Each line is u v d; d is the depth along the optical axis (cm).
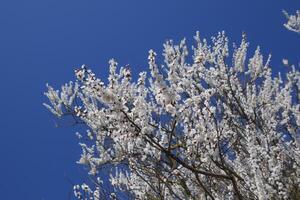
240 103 777
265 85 840
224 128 564
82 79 477
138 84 495
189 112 507
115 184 631
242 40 878
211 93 500
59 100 737
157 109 568
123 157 552
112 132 519
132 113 489
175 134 533
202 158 509
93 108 549
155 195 598
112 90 477
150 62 479
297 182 644
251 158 511
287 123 781
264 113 734
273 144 714
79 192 630
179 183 528
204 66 802
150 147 518
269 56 905
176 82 523
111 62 506
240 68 869
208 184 571
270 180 559
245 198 580
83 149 712
